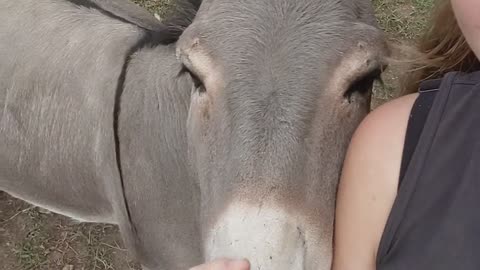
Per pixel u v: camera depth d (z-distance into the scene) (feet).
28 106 3.86
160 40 3.49
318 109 2.58
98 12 3.84
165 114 3.37
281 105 2.55
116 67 3.56
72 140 3.79
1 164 4.17
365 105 2.77
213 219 2.63
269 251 2.37
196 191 3.38
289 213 2.46
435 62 2.68
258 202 2.45
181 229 3.67
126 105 3.51
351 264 2.30
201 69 2.70
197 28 2.74
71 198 4.11
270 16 2.67
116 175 3.68
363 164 2.26
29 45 3.82
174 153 3.40
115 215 3.95
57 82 3.74
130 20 3.83
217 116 2.66
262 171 2.49
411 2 5.69
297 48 2.61
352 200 2.28
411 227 2.14
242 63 2.62
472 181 2.08
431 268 2.09
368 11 2.81
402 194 2.15
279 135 2.52
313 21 2.66
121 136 3.57
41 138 3.90
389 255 2.18
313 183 2.57
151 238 3.86
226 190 2.55
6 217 4.97
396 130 2.22
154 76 3.40
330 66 2.60
